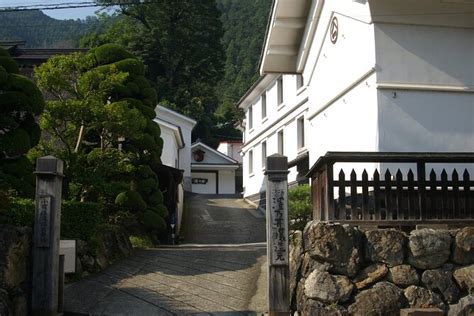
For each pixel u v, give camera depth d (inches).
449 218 342.3
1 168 426.9
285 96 1045.8
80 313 361.4
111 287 427.2
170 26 1748.3
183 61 1780.3
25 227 354.0
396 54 444.5
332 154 339.3
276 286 333.4
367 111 457.7
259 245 681.0
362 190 344.8
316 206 375.6
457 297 318.3
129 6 1740.9
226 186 1786.4
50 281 346.9
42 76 541.3
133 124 556.4
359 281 319.3
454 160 344.8
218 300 393.7
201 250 595.8
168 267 500.4
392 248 323.6
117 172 575.2
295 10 611.5
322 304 315.9
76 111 530.0
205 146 1753.2
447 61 450.9
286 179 342.0
